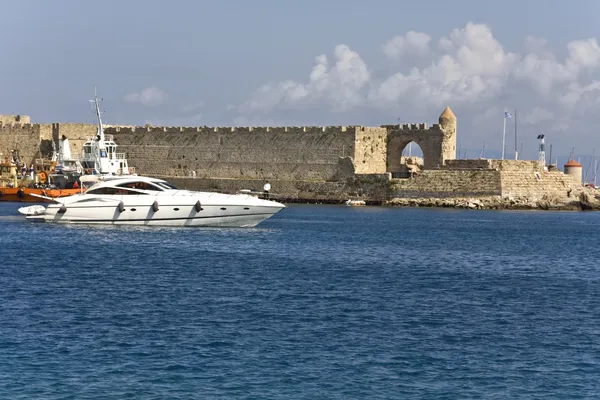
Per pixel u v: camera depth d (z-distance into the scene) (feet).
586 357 207.51
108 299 258.78
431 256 389.60
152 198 447.83
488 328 234.17
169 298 262.06
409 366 197.98
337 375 190.70
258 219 459.73
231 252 373.20
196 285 285.43
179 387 181.68
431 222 580.71
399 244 435.12
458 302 270.05
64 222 455.63
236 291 276.00
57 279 293.02
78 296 262.47
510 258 391.86
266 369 193.26
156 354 201.57
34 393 176.86
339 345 212.43
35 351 201.77
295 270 326.03
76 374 187.42
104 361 195.93
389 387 184.55
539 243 463.42
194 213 449.89
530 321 243.81
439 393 181.78
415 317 245.04
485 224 580.71
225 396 177.88
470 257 390.83
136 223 450.30
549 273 344.49
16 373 187.32
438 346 214.48
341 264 348.79
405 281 309.22
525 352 210.79
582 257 402.52
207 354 202.49
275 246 402.52
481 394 181.98
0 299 255.70
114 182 452.76
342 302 263.08
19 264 327.47
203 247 386.73
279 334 220.64
